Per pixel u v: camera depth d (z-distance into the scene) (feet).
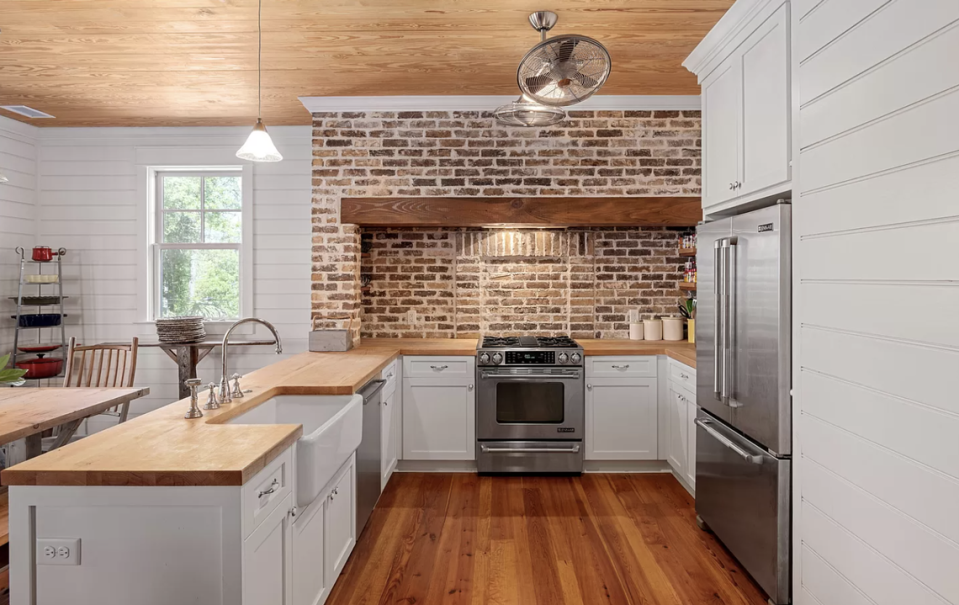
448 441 11.85
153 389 14.15
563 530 9.10
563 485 11.20
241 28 8.45
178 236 14.37
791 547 6.58
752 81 7.34
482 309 13.76
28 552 4.47
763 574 6.95
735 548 7.75
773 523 6.68
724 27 7.83
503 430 11.68
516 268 13.74
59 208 14.05
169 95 11.56
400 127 11.96
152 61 9.71
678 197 11.85
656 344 12.55
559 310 13.73
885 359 4.85
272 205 14.06
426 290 13.78
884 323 4.86
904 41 4.57
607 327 13.70
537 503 10.26
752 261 7.14
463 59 9.66
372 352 11.55
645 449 11.74
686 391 10.37
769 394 6.73
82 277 14.08
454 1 7.58
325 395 8.17
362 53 9.39
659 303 13.69
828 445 5.74
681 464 10.71
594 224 12.02
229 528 4.37
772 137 6.82
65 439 8.71
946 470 4.22
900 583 4.70
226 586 4.38
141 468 4.43
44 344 13.80
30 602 4.49
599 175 11.89
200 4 7.68
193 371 13.21
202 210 14.34
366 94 11.56
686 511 9.87
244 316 14.05
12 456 8.39
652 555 8.25
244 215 14.02
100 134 13.96
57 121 13.42
